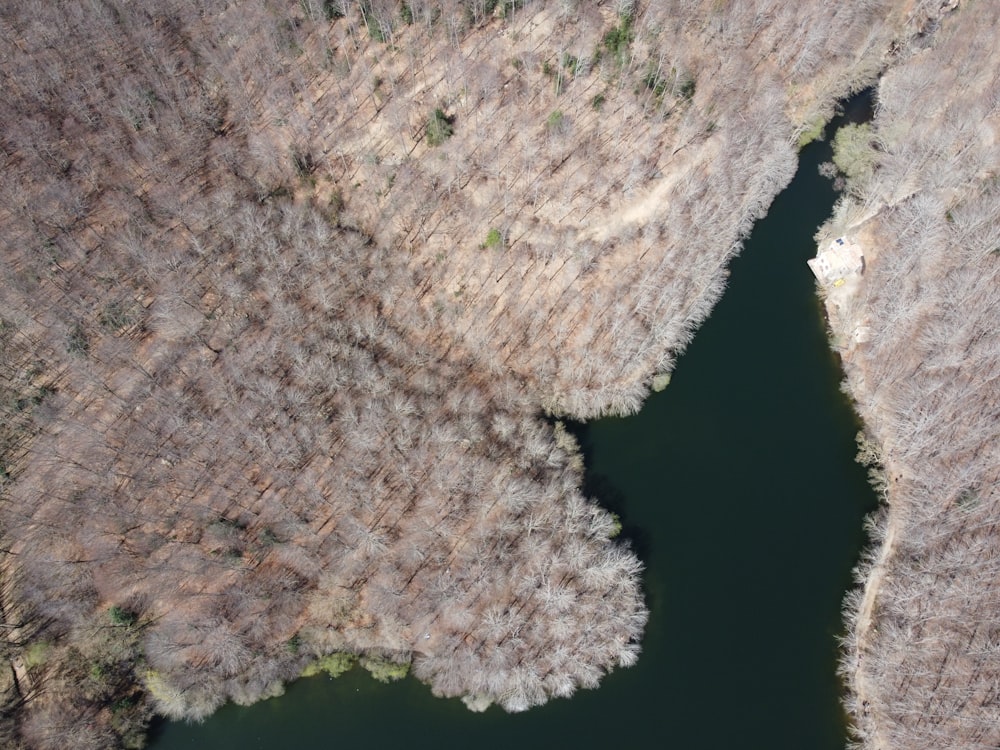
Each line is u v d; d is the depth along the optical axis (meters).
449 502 79.06
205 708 72.69
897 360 86.88
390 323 88.31
